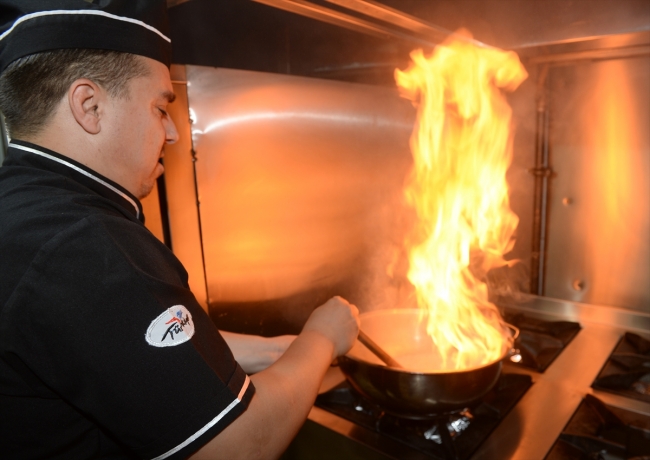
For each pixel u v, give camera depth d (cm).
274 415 55
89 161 53
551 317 142
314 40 137
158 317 47
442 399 76
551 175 139
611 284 136
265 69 130
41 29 49
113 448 54
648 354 115
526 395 98
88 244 46
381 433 86
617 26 92
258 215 105
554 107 136
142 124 55
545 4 99
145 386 46
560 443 82
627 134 127
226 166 97
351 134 124
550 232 144
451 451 77
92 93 51
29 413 49
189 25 114
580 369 109
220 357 52
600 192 134
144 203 85
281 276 112
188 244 93
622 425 85
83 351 45
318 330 72
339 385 103
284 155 108
